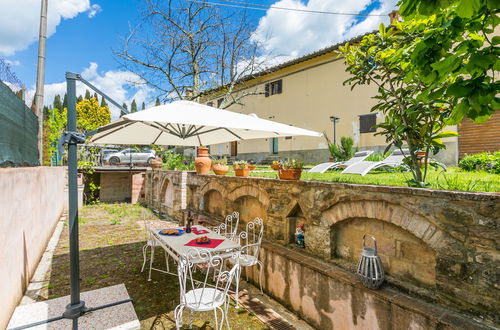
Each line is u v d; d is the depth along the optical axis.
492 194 2.28
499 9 1.42
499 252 2.23
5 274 3.19
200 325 3.61
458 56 1.61
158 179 11.77
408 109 3.28
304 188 4.15
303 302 3.86
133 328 3.16
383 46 3.57
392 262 3.17
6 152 3.52
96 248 6.68
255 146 20.30
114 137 5.97
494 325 2.24
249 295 4.48
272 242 4.74
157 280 4.91
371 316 2.98
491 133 8.98
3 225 3.15
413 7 1.64
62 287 4.50
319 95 15.94
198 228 5.32
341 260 3.71
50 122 11.02
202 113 3.89
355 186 3.36
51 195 7.58
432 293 2.75
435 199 2.63
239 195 5.72
